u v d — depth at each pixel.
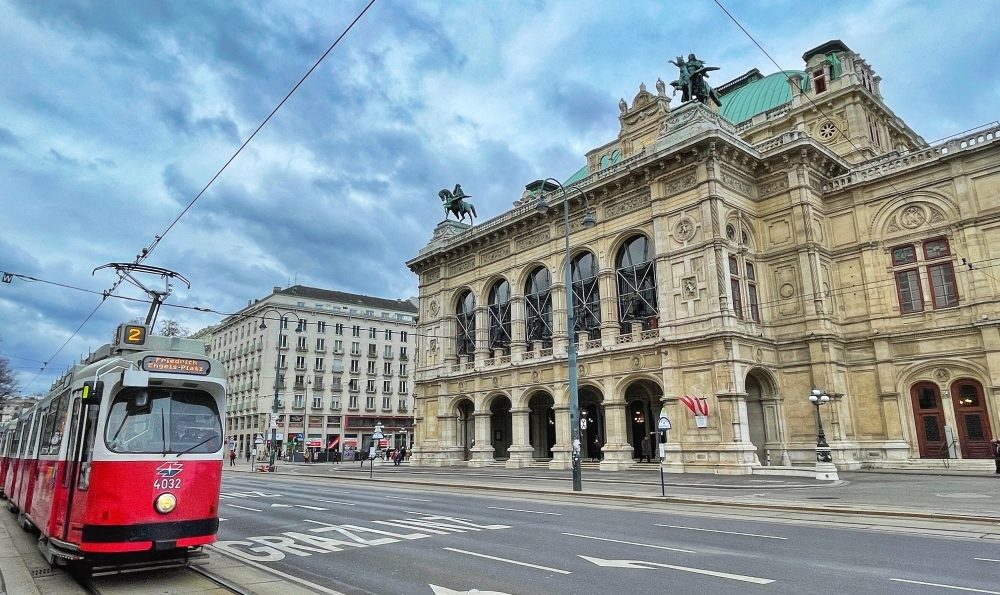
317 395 93.62
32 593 10.09
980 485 24.31
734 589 9.59
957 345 34.16
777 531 15.11
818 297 37.12
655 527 15.95
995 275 33.25
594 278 44.28
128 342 12.50
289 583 10.33
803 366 37.09
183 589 10.07
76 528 10.67
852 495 21.83
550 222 47.12
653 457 42.75
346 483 36.22
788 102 48.84
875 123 47.31
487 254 52.72
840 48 48.28
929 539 13.77
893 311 36.84
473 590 9.70
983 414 33.00
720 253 35.94
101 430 10.72
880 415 36.31
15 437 21.27
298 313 95.12
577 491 25.47
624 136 49.22
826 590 9.51
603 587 9.78
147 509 10.65
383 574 10.93
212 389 12.03
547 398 52.25
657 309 39.62
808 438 36.22
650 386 43.12
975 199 34.50
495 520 17.52
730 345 34.47
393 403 101.56
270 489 31.00
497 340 51.31
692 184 37.81
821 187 40.59
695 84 41.03
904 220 37.19
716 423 34.50
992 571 10.62
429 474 41.12
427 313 58.56
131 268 21.03
